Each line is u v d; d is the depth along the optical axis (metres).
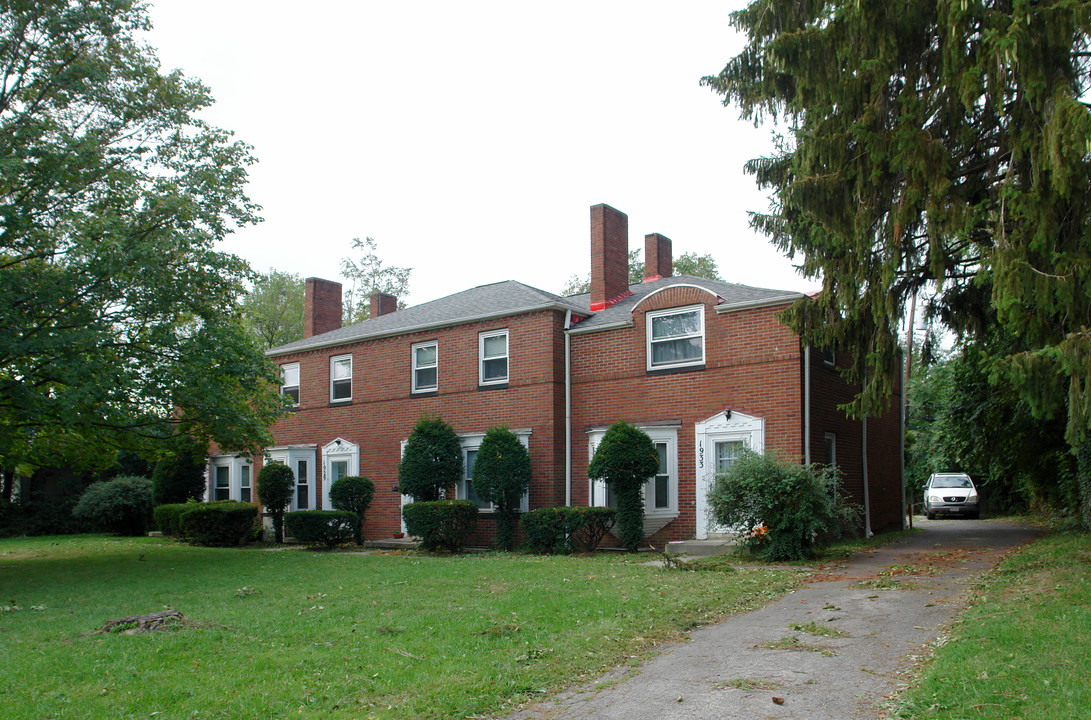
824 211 12.48
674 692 6.52
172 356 16.69
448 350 22.70
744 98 14.95
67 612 11.19
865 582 11.75
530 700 6.41
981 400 20.17
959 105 11.17
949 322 15.22
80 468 22.67
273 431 27.41
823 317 14.14
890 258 12.12
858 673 6.91
